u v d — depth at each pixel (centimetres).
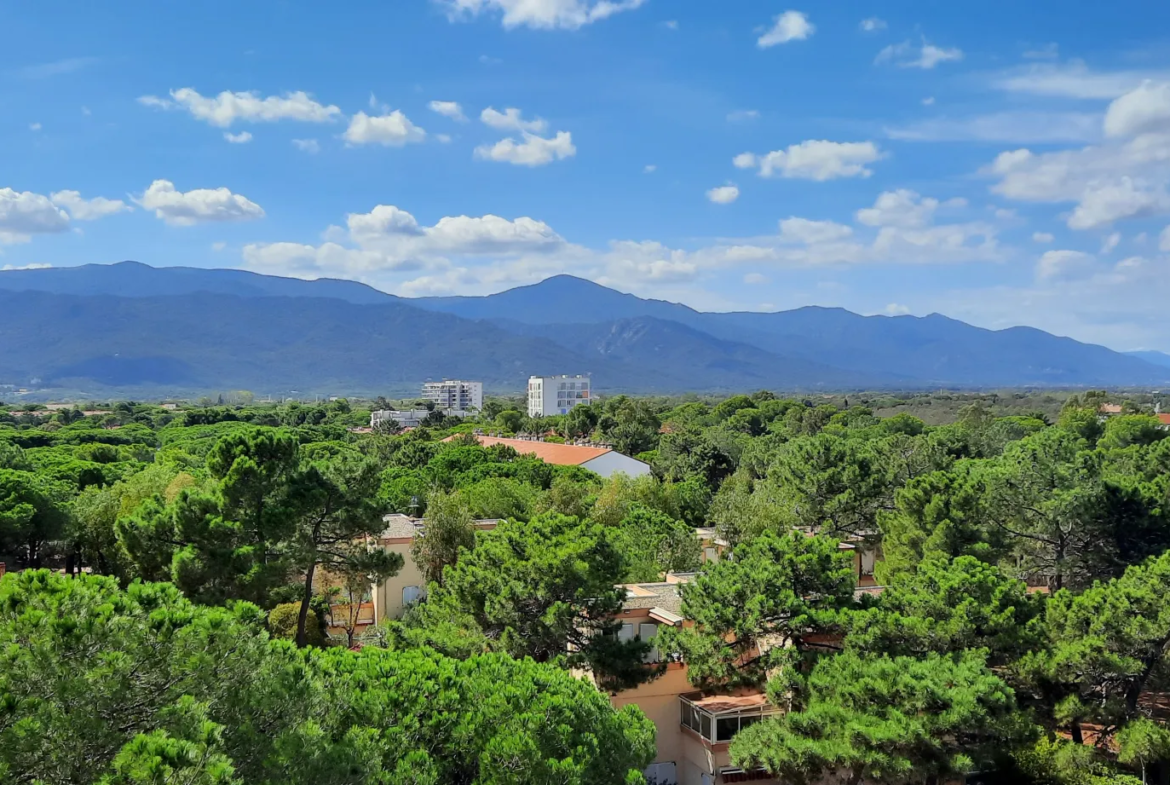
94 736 1036
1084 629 2692
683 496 6384
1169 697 3244
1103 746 2791
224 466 3244
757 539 2941
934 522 4072
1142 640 2564
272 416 17588
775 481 6041
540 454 9288
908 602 2678
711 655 2592
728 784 2736
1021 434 10862
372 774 1300
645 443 12112
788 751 2227
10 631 1076
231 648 1209
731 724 2814
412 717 1525
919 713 2175
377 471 3375
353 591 3972
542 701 1628
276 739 1190
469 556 2825
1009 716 2159
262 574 3039
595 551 2630
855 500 5347
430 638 2612
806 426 14575
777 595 2616
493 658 1883
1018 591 2720
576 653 2633
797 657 2559
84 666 1068
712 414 17538
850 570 2816
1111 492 4169
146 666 1117
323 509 3238
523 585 2583
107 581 1244
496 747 1495
